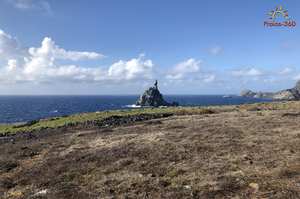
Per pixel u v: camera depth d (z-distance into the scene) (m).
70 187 16.83
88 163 21.48
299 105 55.59
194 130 31.62
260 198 12.88
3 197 16.50
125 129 37.53
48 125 52.78
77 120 53.53
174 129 33.56
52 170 20.72
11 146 33.09
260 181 14.77
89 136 34.19
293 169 15.98
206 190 14.35
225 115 45.88
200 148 22.72
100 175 18.61
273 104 60.06
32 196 15.84
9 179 19.97
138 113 57.06
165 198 13.97
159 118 50.31
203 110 55.94
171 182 16.19
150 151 22.92
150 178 16.91
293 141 22.52
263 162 17.92
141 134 31.27
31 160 24.89
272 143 22.53
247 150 21.05
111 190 15.65
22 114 161.50
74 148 27.27
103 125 46.38
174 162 19.64
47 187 17.66
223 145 23.11
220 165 17.98
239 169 17.06
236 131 29.16
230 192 13.94
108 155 22.98
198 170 17.56
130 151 23.45
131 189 15.63
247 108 57.56
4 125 59.66
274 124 32.12
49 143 32.09
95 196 14.98
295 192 12.99
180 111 56.78
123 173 18.44
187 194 14.14
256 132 27.84
